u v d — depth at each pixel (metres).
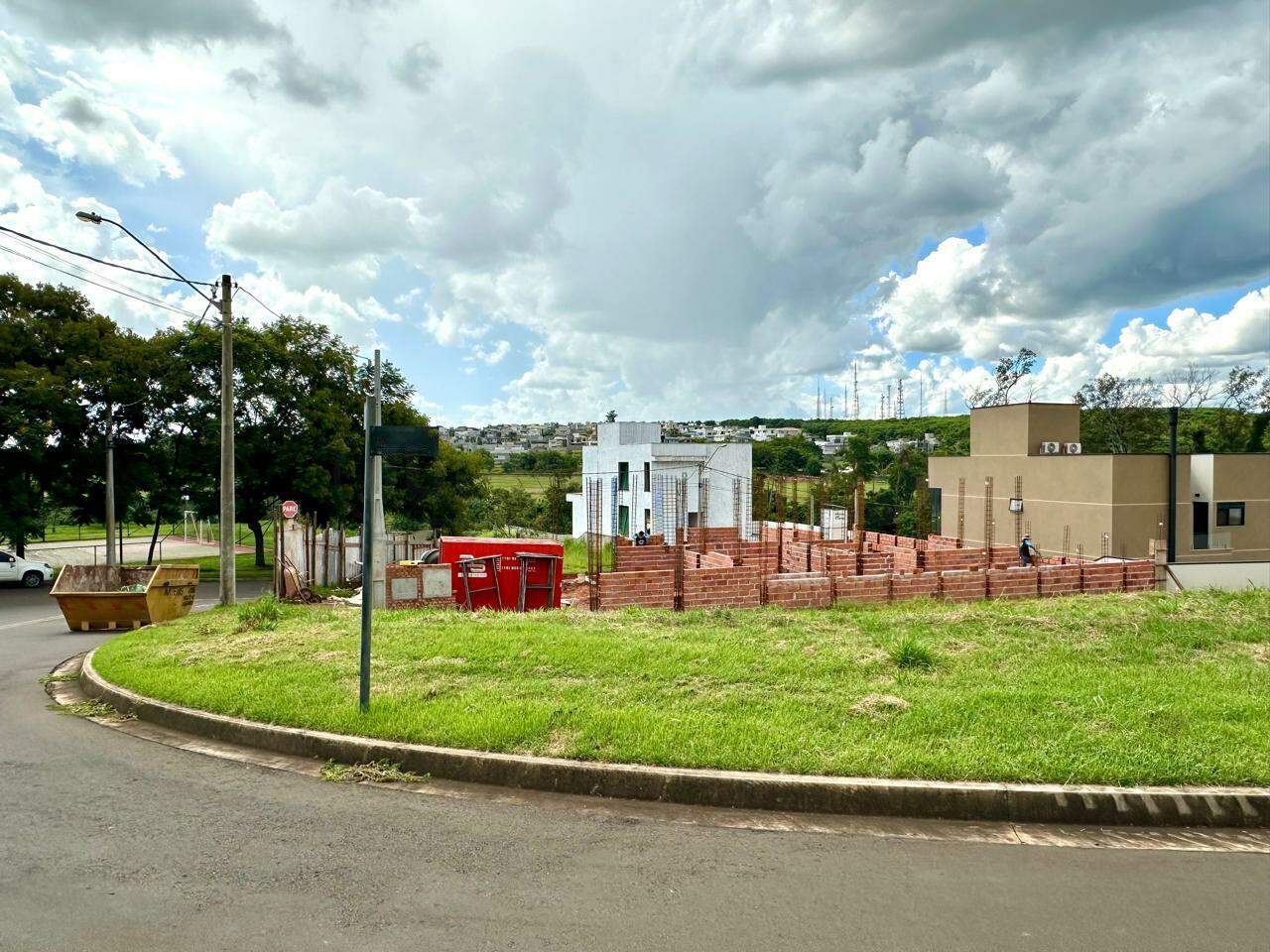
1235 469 30.20
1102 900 3.88
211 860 4.33
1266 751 5.54
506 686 7.13
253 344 30.50
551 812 4.99
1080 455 30.66
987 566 20.58
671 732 5.85
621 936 3.52
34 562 28.06
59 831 4.72
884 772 5.18
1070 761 5.31
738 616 11.05
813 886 4.01
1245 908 3.81
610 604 14.14
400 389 39.12
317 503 33.19
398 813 4.98
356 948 3.44
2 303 26.92
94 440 28.25
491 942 3.48
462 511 42.66
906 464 63.31
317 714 6.45
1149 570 16.92
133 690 7.62
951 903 3.83
